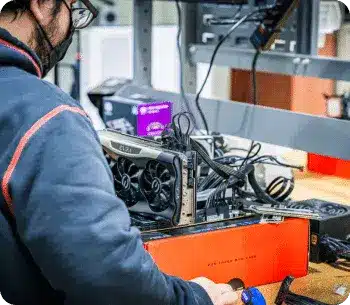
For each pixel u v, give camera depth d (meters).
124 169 1.94
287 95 4.14
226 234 1.83
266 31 2.74
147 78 3.42
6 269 1.33
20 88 1.28
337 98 3.45
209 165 2.01
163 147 1.89
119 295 1.26
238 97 4.11
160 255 1.72
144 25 3.37
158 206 1.86
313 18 2.82
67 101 1.30
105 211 1.23
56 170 1.21
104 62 4.18
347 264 2.09
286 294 1.82
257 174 2.26
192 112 3.00
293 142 2.57
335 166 2.94
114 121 2.96
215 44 3.16
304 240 1.97
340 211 2.18
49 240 1.21
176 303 1.38
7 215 1.28
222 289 1.53
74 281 1.22
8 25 1.36
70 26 1.42
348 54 3.79
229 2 2.98
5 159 1.24
